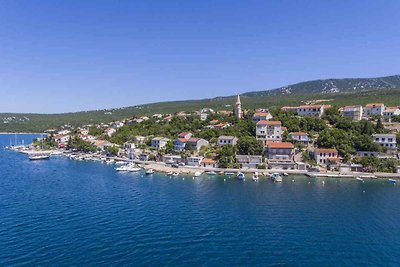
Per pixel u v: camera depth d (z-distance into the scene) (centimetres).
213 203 9850
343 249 6656
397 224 8031
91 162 19350
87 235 7250
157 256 6297
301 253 6475
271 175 13862
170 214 8750
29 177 14175
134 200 10175
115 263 6012
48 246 6681
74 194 10931
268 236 7275
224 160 15812
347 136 16662
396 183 12688
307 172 14462
